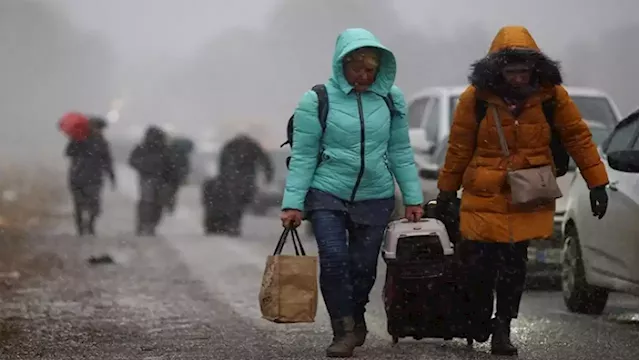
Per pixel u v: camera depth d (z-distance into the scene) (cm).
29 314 2247
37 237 4262
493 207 1666
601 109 3519
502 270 1705
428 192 2809
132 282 2833
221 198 4847
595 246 2167
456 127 1688
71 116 4716
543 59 1636
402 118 1711
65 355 1742
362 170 1667
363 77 1655
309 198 1684
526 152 1656
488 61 1639
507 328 1717
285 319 1656
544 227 1675
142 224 4719
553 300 2519
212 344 1847
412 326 1753
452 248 1714
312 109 1664
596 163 1681
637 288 1984
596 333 1981
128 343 1864
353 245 1705
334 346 1680
